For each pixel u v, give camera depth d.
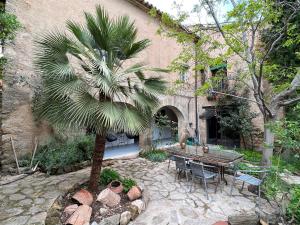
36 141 5.39
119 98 3.88
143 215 3.56
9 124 4.95
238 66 7.35
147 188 4.69
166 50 9.24
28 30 5.22
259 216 3.20
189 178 5.45
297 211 2.89
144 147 8.06
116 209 3.49
